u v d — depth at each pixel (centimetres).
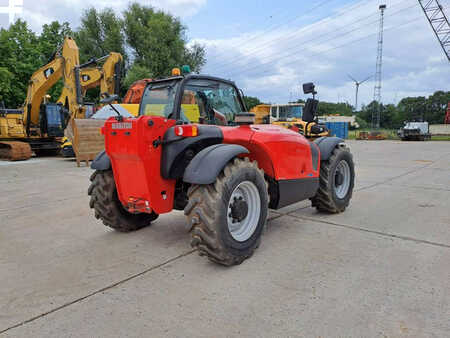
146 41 2722
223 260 261
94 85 1308
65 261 293
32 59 2375
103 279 255
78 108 1173
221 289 233
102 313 207
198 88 321
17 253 315
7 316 207
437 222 381
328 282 239
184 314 203
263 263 277
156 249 317
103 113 1095
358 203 488
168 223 404
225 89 351
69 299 226
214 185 256
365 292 223
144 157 263
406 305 205
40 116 1377
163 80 321
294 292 226
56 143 1431
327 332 181
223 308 208
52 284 249
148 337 181
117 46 2817
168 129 277
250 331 183
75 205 512
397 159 1148
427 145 2045
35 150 1487
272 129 341
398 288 227
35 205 516
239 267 270
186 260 288
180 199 324
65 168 975
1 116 1292
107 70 1253
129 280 252
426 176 746
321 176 410
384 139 3131
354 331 181
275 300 216
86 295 230
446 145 2027
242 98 373
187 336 181
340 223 387
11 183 723
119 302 220
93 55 2859
